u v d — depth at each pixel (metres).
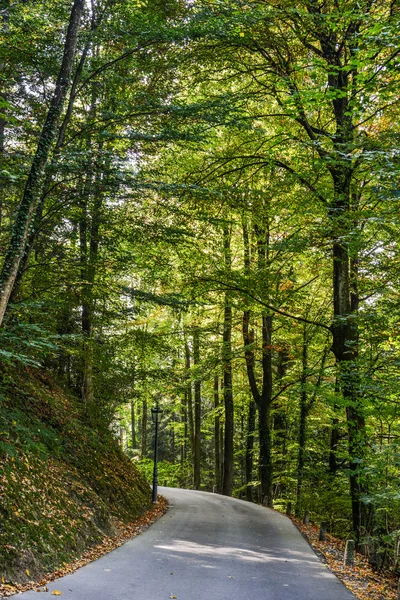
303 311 21.58
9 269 9.36
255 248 21.58
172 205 14.94
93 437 16.98
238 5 13.13
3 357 9.39
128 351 18.78
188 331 24.69
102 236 15.13
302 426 22.05
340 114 14.31
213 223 15.05
